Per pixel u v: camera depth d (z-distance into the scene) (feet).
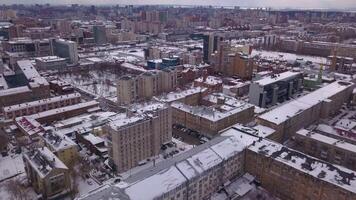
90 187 433.07
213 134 575.38
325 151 501.97
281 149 433.48
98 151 519.19
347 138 535.60
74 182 433.07
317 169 382.83
